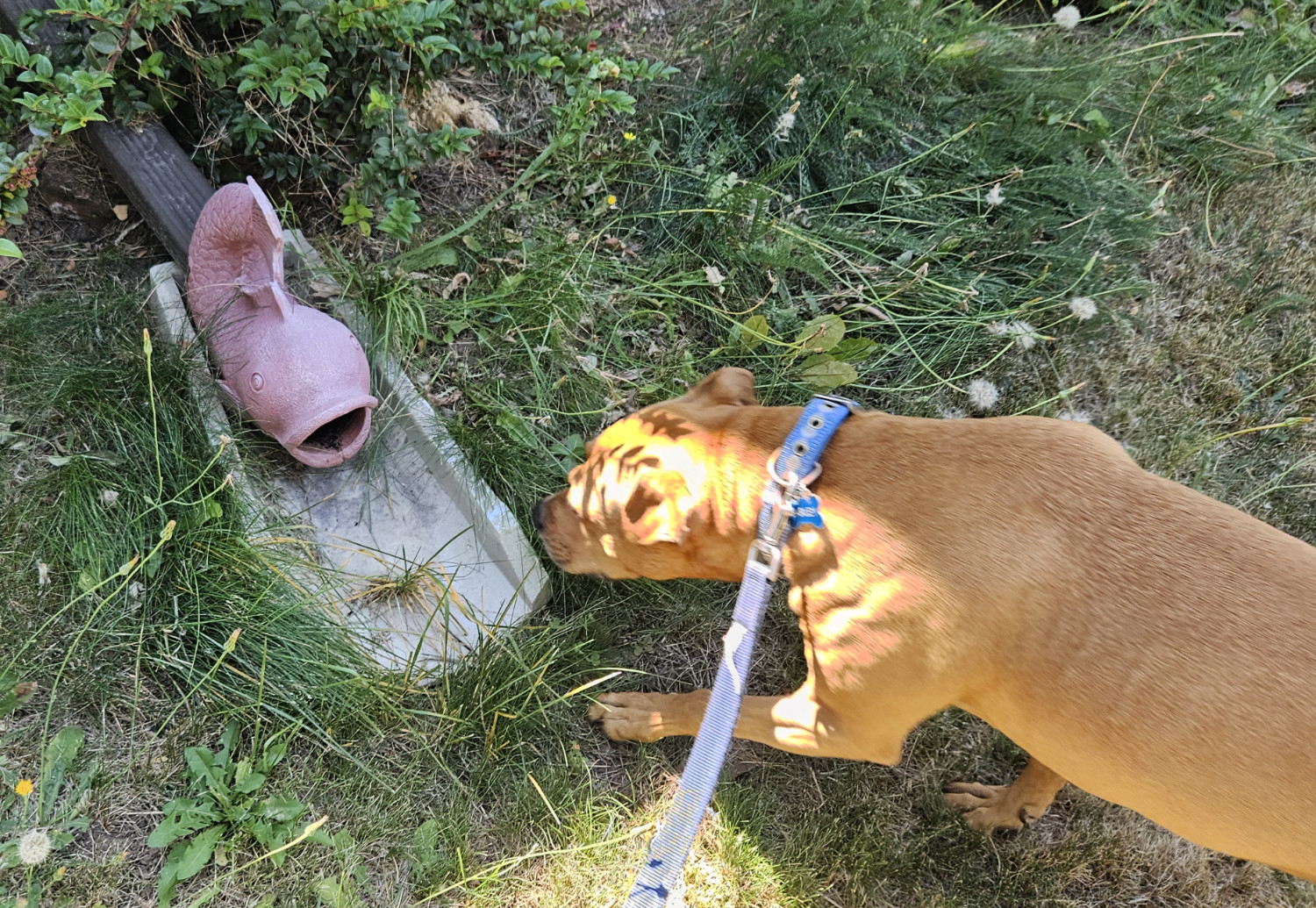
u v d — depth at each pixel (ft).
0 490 7.73
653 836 7.73
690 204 10.71
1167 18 13.62
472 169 10.50
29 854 5.97
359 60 9.27
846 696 6.17
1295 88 13.21
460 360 9.46
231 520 7.91
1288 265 11.63
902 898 7.89
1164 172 12.03
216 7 8.32
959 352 10.41
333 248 9.48
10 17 8.51
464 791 7.59
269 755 7.18
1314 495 10.15
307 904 6.85
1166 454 10.13
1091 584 5.61
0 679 7.00
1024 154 11.62
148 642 7.43
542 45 10.41
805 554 6.04
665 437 6.51
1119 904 8.13
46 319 8.58
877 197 11.16
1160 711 5.39
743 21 12.18
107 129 8.66
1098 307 10.59
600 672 8.38
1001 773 8.60
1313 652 5.29
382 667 7.92
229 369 8.19
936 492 5.90
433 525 8.88
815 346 9.65
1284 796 5.23
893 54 11.35
